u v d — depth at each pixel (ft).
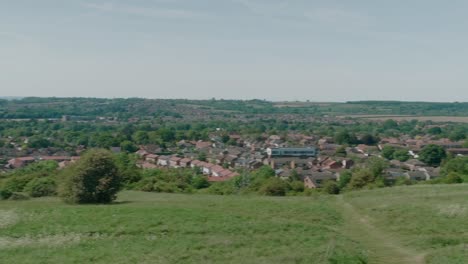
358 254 95.81
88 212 132.77
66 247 96.17
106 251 92.99
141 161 559.79
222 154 642.63
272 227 119.65
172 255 90.94
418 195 166.71
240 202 166.91
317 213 146.41
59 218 124.67
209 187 321.11
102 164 168.04
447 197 155.63
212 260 88.53
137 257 88.89
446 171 425.28
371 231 126.82
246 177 359.46
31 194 224.53
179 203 164.96
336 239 109.50
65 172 171.83
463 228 118.21
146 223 119.14
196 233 112.16
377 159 521.24
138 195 212.64
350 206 161.89
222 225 119.44
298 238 108.99
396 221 130.82
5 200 195.42
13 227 115.44
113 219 123.13
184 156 633.61
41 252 91.61
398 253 103.09
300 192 264.52
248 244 102.01
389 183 329.31
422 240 110.11
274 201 169.07
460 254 93.50
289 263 85.97
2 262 84.23
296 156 625.41
